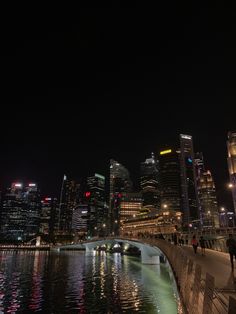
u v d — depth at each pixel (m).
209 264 29.33
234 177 180.50
